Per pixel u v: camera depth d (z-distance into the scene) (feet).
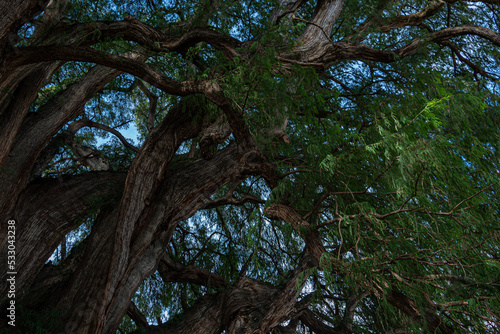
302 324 31.45
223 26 22.20
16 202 21.77
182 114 22.90
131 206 20.22
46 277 19.90
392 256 12.32
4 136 20.99
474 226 11.90
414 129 12.10
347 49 22.68
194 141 30.91
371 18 25.64
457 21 27.66
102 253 19.77
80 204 23.00
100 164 30.22
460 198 12.87
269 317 24.06
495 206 12.64
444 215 12.49
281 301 24.32
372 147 12.03
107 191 24.13
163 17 22.08
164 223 22.41
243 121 17.60
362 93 23.80
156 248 22.49
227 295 27.66
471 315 11.41
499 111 16.70
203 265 34.17
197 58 22.88
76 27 18.42
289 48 17.12
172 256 30.86
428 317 12.57
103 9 22.03
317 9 26.09
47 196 22.94
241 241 34.71
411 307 12.77
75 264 21.11
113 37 19.92
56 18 18.51
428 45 23.34
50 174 30.35
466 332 11.69
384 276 12.67
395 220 13.19
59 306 17.75
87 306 17.70
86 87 27.63
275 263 31.99
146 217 21.57
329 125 18.07
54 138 26.61
